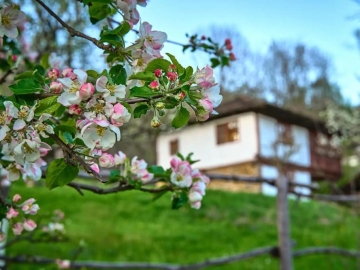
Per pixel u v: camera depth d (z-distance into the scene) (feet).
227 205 39.91
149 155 33.22
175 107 3.28
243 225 35.29
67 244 25.84
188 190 5.09
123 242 28.40
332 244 20.31
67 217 31.24
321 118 60.08
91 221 31.48
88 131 3.06
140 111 3.31
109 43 3.52
